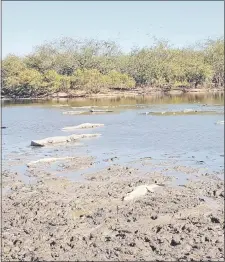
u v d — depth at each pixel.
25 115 46.75
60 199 15.52
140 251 11.09
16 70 87.75
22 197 15.87
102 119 41.25
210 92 87.38
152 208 14.33
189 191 16.36
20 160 22.83
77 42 107.06
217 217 13.28
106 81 88.31
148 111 47.91
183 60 103.06
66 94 84.25
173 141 28.02
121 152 24.69
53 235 12.16
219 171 19.59
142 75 98.44
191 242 11.55
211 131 31.72
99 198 15.57
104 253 11.02
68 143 27.88
